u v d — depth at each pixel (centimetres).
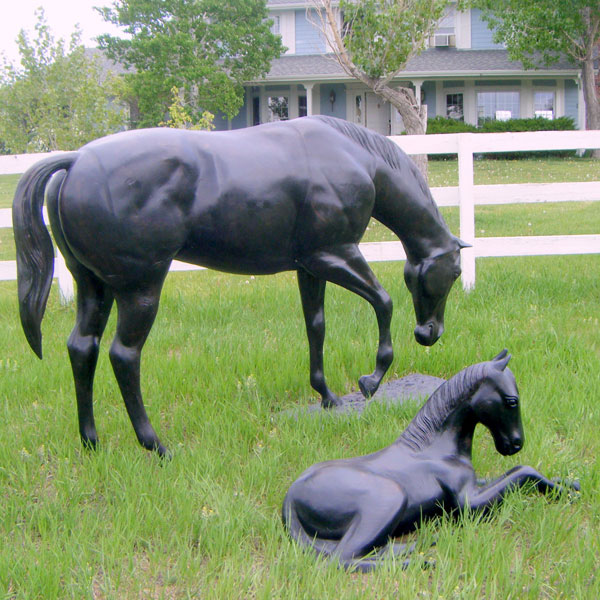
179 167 337
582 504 324
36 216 329
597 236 731
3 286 911
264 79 2744
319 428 401
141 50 2392
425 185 403
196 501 321
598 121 2569
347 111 2961
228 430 399
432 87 2930
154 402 450
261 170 353
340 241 376
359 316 643
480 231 1105
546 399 430
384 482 281
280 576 267
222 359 523
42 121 1755
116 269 334
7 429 414
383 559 268
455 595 249
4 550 284
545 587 264
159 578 275
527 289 718
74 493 334
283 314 669
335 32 1293
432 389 465
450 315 623
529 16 2458
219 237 352
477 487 306
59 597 261
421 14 1284
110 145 333
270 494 333
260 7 2547
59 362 534
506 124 2702
